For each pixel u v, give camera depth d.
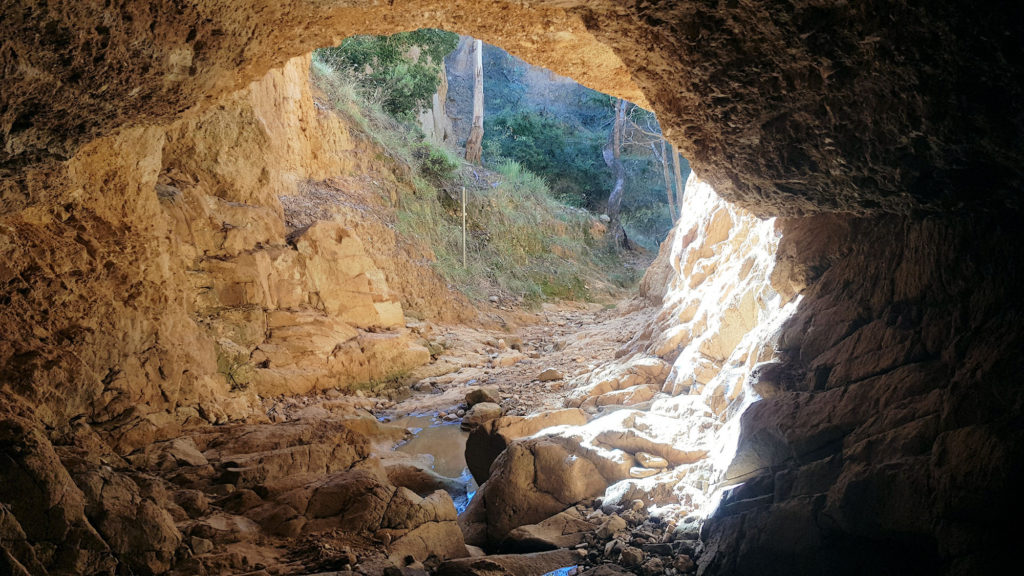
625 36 4.09
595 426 6.52
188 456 6.14
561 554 5.21
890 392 4.14
